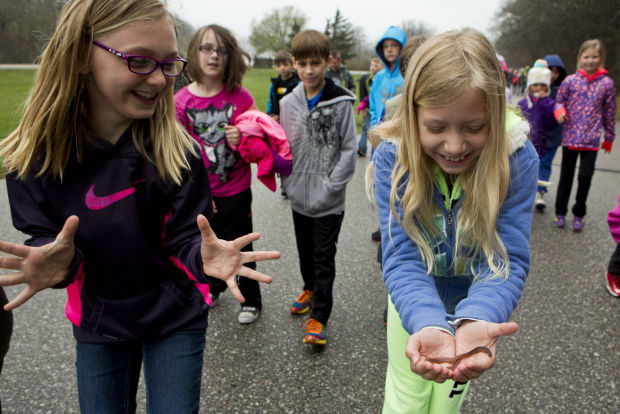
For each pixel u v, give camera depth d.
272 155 2.57
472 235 1.41
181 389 1.37
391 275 1.44
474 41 1.20
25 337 2.66
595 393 2.20
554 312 2.93
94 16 1.16
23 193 1.31
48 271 1.20
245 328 2.77
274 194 5.74
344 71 8.91
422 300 1.32
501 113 1.21
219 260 1.27
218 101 2.65
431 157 1.34
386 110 1.64
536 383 2.27
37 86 1.23
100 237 1.31
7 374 2.34
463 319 1.24
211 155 2.63
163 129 1.35
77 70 1.20
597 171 7.22
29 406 2.12
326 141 2.57
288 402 2.16
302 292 3.07
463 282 1.57
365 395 2.21
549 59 5.73
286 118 2.69
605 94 4.17
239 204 2.72
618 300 3.09
